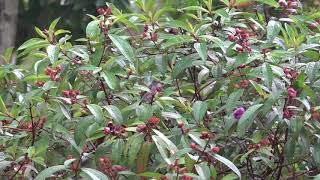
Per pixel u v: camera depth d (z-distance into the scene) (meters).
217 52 2.27
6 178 2.01
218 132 2.13
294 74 2.02
